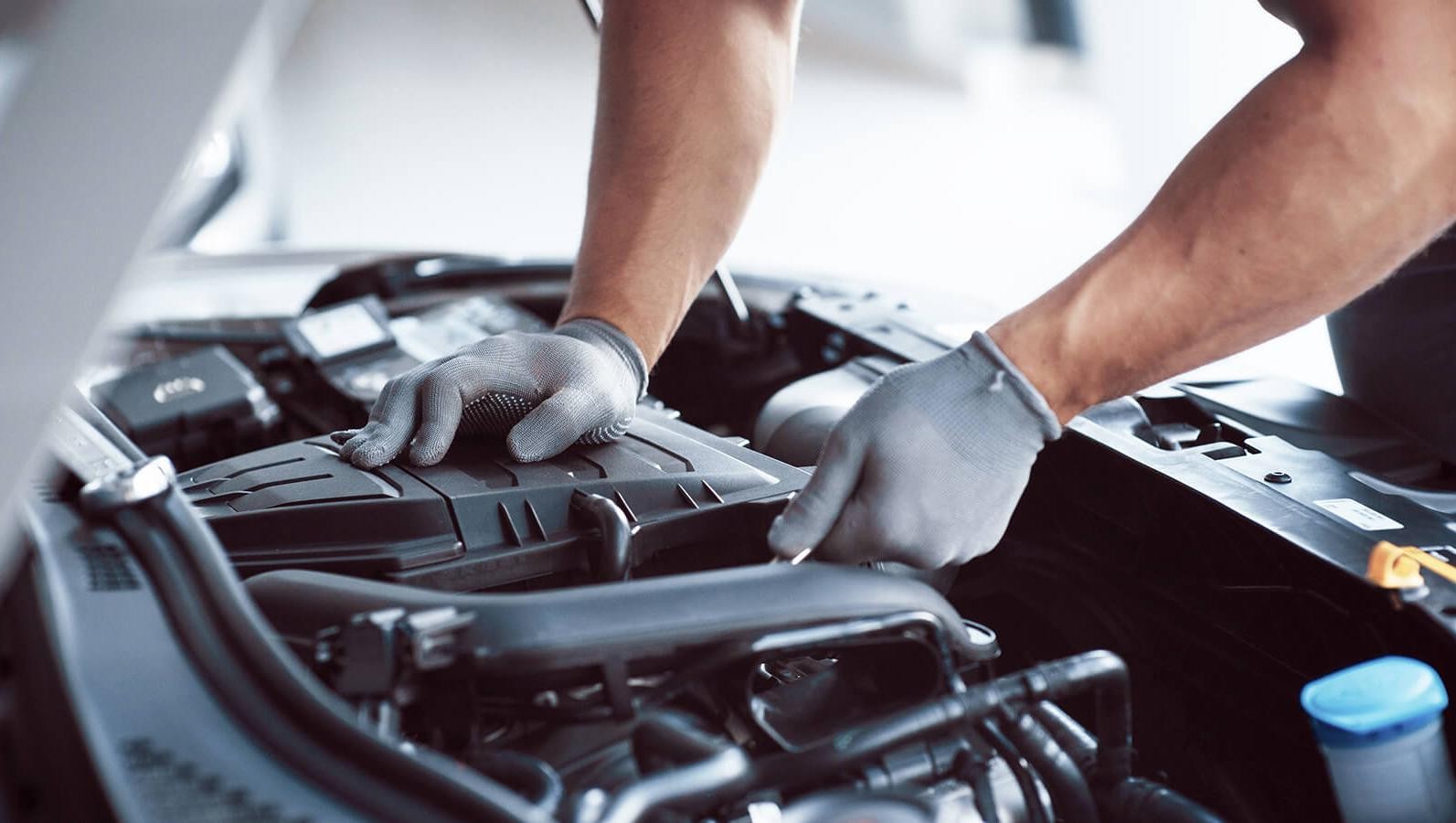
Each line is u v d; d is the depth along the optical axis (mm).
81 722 631
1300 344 2479
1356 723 795
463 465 1056
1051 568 1225
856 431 1009
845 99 4961
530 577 977
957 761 833
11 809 616
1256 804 1036
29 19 629
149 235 620
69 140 619
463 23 5594
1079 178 4371
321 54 5316
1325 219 926
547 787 747
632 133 1284
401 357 1596
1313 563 979
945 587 1145
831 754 789
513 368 1104
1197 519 1083
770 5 1354
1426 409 1412
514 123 4863
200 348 1781
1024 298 3711
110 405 1511
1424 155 909
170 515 814
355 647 741
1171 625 1109
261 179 3316
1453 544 1010
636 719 794
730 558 1049
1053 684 855
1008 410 1010
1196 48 4441
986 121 4789
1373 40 897
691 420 1713
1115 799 890
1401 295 1394
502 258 1992
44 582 729
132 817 584
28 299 607
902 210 4223
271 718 654
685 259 1262
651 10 1303
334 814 606
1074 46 4762
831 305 1630
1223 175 950
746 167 1296
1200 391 1435
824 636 802
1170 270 973
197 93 635
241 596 734
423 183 4449
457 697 782
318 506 965
